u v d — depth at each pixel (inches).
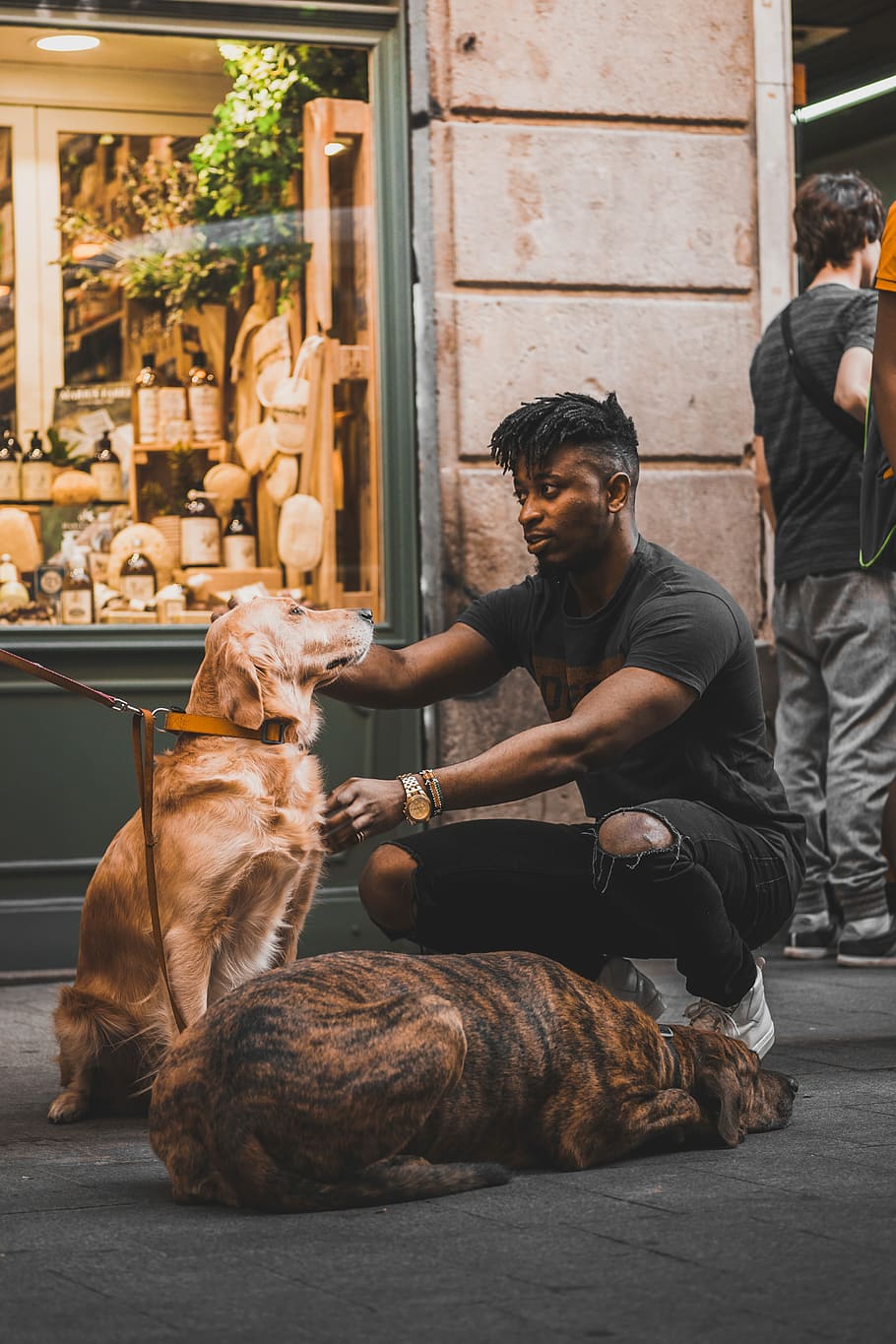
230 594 257.9
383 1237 109.5
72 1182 129.4
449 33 253.6
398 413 256.5
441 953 151.9
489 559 255.9
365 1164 115.8
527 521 152.5
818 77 358.0
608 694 144.4
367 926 252.2
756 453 248.4
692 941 145.6
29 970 241.3
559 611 161.6
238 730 154.4
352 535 258.1
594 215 260.2
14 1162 137.3
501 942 149.8
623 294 262.2
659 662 145.6
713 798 154.3
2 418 252.7
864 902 237.1
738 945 148.9
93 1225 114.7
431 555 256.1
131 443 256.7
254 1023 116.1
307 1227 112.2
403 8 255.9
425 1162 117.7
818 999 211.3
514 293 257.9
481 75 254.8
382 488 256.7
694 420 265.3
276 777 153.9
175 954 149.8
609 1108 126.6
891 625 234.4
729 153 266.4
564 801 258.2
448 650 166.7
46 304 255.3
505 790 143.9
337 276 258.1
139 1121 155.5
